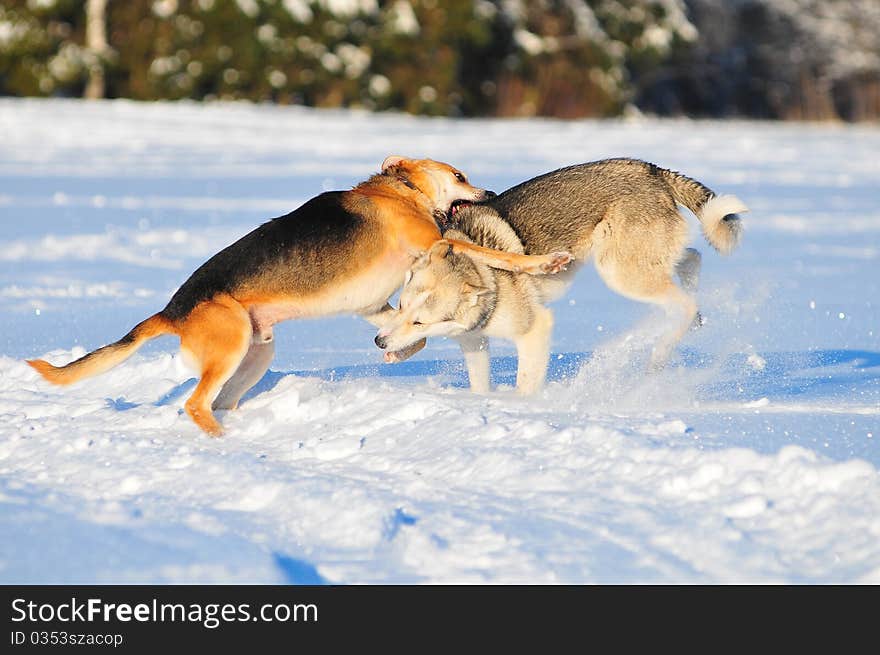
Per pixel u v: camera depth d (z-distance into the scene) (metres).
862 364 17.94
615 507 10.60
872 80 137.38
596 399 15.27
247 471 12.20
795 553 9.54
